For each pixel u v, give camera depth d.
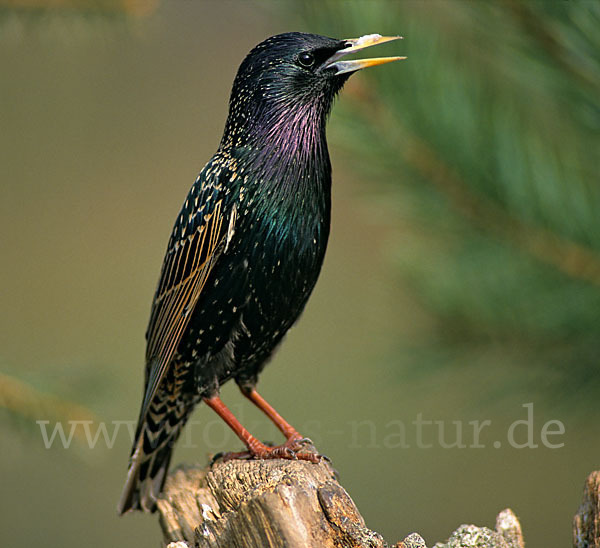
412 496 14.26
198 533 5.18
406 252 7.12
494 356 7.09
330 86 7.28
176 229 7.67
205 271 7.36
